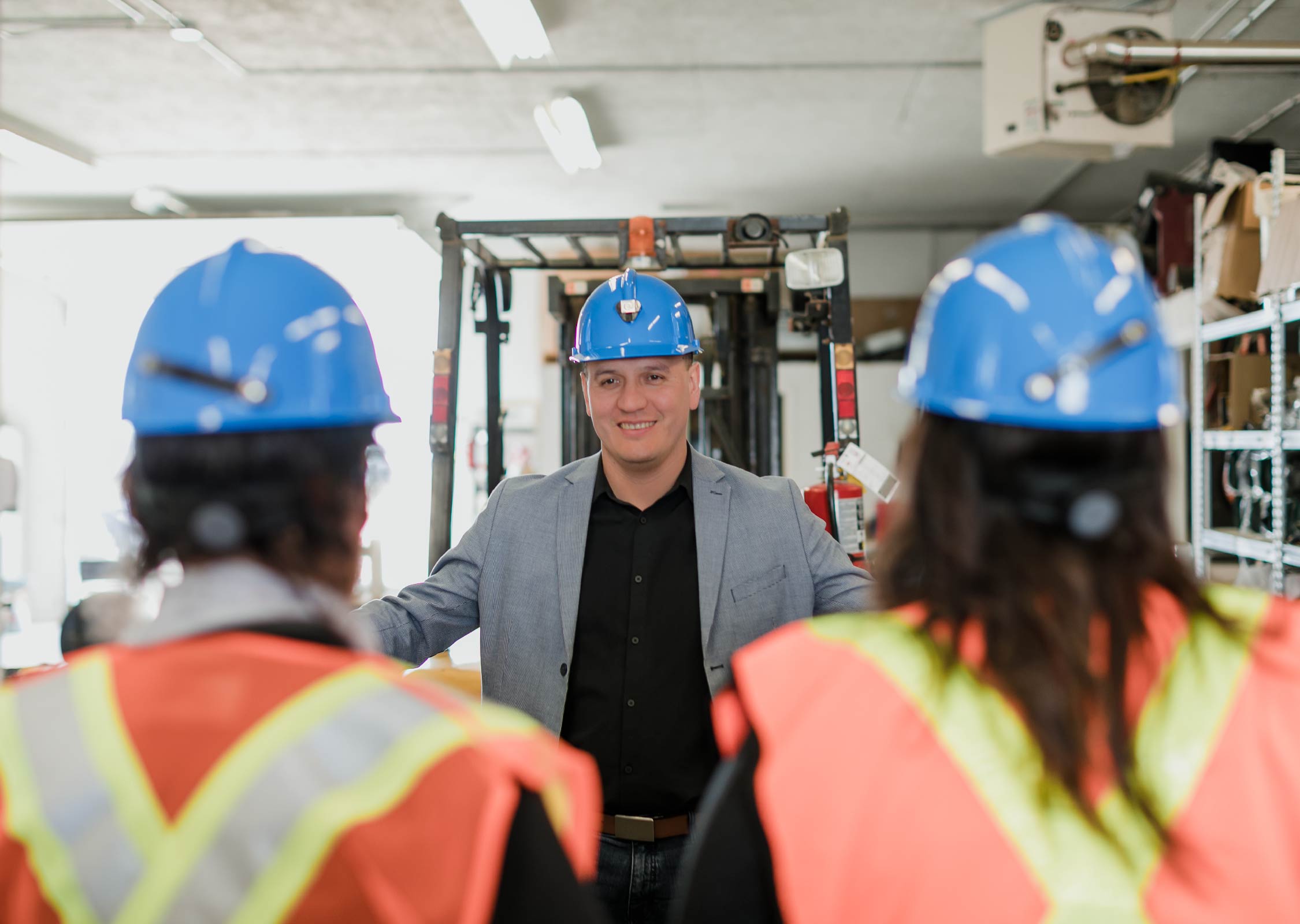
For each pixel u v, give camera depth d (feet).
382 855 2.02
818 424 26.17
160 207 25.02
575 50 16.20
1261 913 2.06
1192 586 2.38
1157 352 2.37
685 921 2.53
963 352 2.38
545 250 28.04
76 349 25.94
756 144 21.13
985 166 22.75
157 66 16.89
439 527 8.82
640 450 5.77
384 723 2.18
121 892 2.04
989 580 2.29
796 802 2.31
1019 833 2.11
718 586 5.75
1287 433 9.37
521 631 5.86
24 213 26.00
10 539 23.31
